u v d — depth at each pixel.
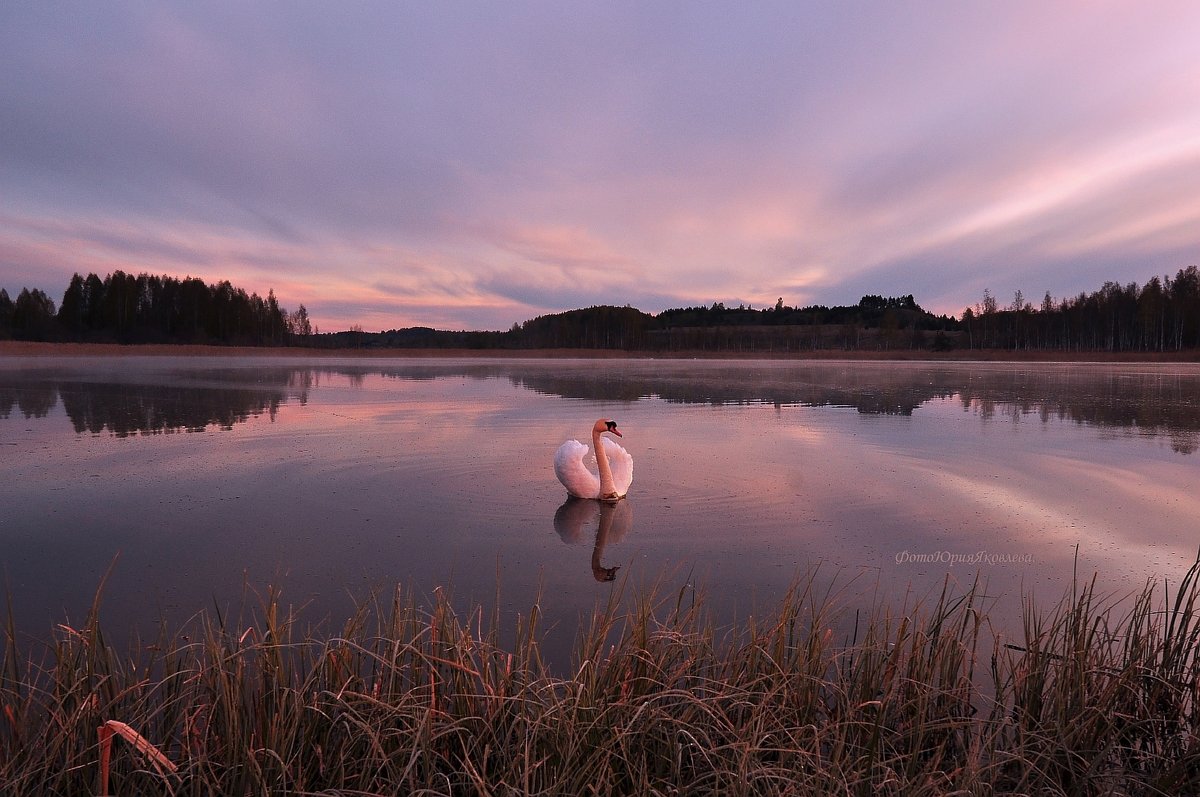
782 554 5.82
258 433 12.77
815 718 2.96
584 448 7.82
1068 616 3.62
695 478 8.93
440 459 10.16
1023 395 22.20
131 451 10.70
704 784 2.57
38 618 4.52
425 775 2.45
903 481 8.77
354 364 47.09
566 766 2.42
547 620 4.39
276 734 2.57
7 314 85.00
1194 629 3.40
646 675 2.98
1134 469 9.62
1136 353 68.38
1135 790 2.70
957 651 3.26
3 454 10.41
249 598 4.84
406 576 5.28
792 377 33.56
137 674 3.34
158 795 2.40
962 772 2.58
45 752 2.54
